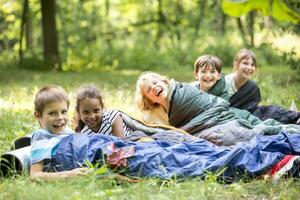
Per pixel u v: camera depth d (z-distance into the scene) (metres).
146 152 6.18
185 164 6.13
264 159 6.11
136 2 32.78
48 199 5.29
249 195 5.59
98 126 7.27
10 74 21.75
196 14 30.58
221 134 7.36
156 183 5.79
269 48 25.14
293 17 13.14
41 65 24.47
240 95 8.85
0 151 7.49
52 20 24.55
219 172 5.95
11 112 9.82
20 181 5.80
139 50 27.20
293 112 8.66
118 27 30.67
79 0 30.08
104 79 19.88
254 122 8.29
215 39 27.61
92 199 5.30
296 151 6.41
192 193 5.46
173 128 7.55
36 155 6.14
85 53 27.23
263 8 13.20
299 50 18.75
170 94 8.01
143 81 8.08
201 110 7.94
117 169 6.08
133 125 7.54
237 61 8.91
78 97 7.18
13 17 29.33
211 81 8.52
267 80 12.72
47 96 6.62
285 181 5.86
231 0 12.63
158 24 30.00
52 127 6.64
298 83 13.54
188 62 26.64
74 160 6.20
